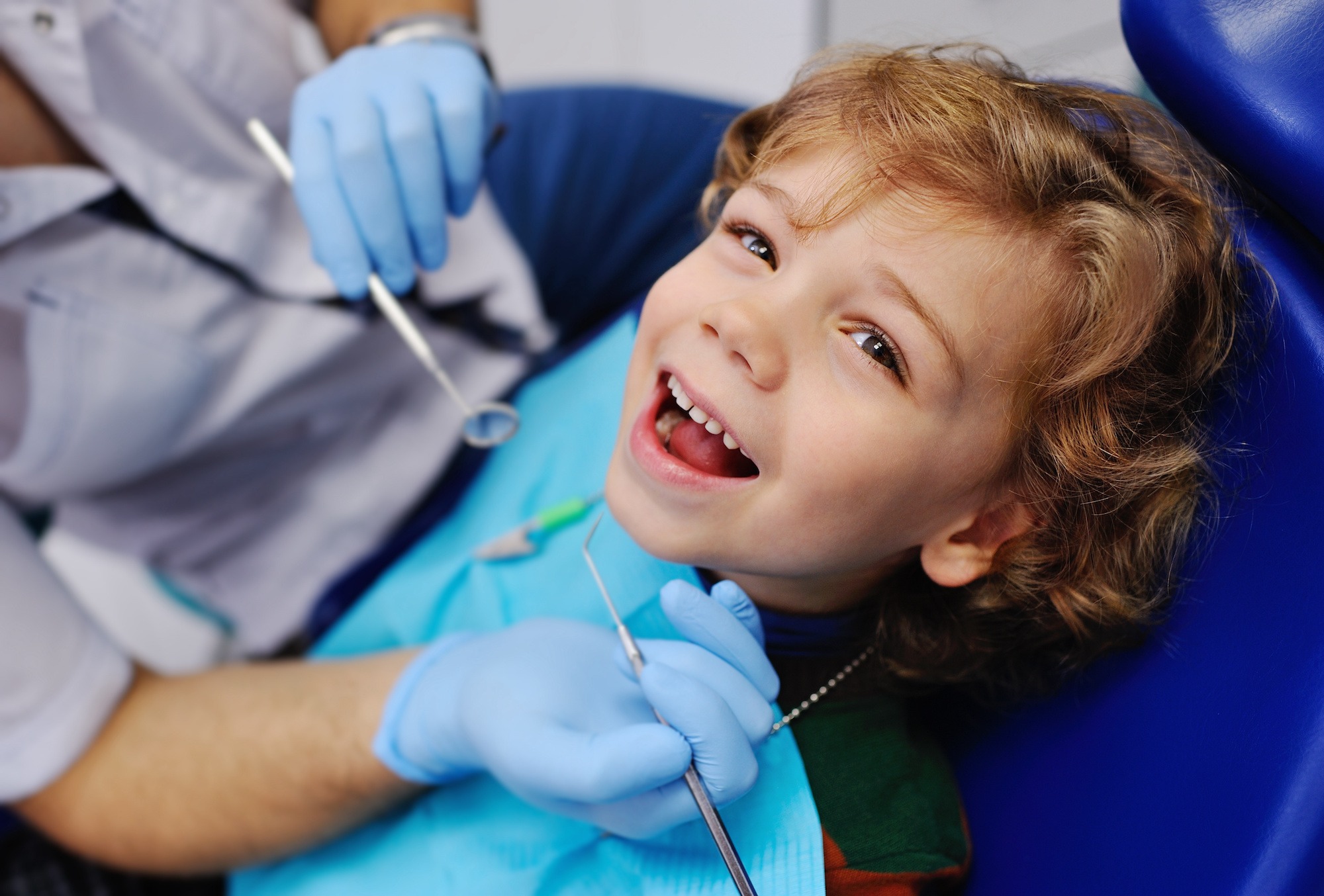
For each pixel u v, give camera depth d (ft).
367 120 2.50
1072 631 2.00
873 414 1.73
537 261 3.44
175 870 2.48
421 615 2.65
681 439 2.07
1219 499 1.86
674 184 3.30
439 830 2.26
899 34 3.39
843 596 2.13
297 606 3.29
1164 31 1.79
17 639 2.31
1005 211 1.74
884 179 1.76
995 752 2.15
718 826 1.63
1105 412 1.87
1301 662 1.65
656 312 1.92
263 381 2.94
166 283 2.72
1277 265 1.84
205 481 3.12
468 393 3.27
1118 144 1.91
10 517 2.53
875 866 1.85
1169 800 1.77
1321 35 1.70
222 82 2.75
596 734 1.86
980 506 1.93
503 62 6.00
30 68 2.40
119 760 2.41
